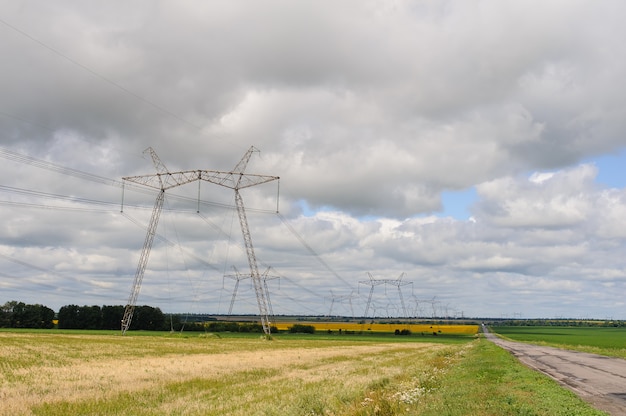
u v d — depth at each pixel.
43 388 28.86
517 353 70.62
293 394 25.55
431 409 18.78
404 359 58.56
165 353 65.94
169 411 21.30
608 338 159.75
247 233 140.62
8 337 95.00
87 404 23.22
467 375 33.84
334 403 21.12
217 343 101.88
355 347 94.94
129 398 25.33
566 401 21.03
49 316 193.62
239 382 33.25
